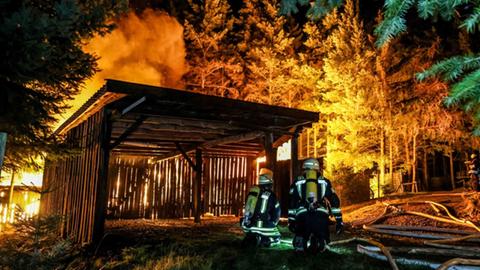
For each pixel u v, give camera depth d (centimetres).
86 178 825
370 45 1805
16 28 473
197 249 648
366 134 1744
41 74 586
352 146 1673
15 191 1216
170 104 730
